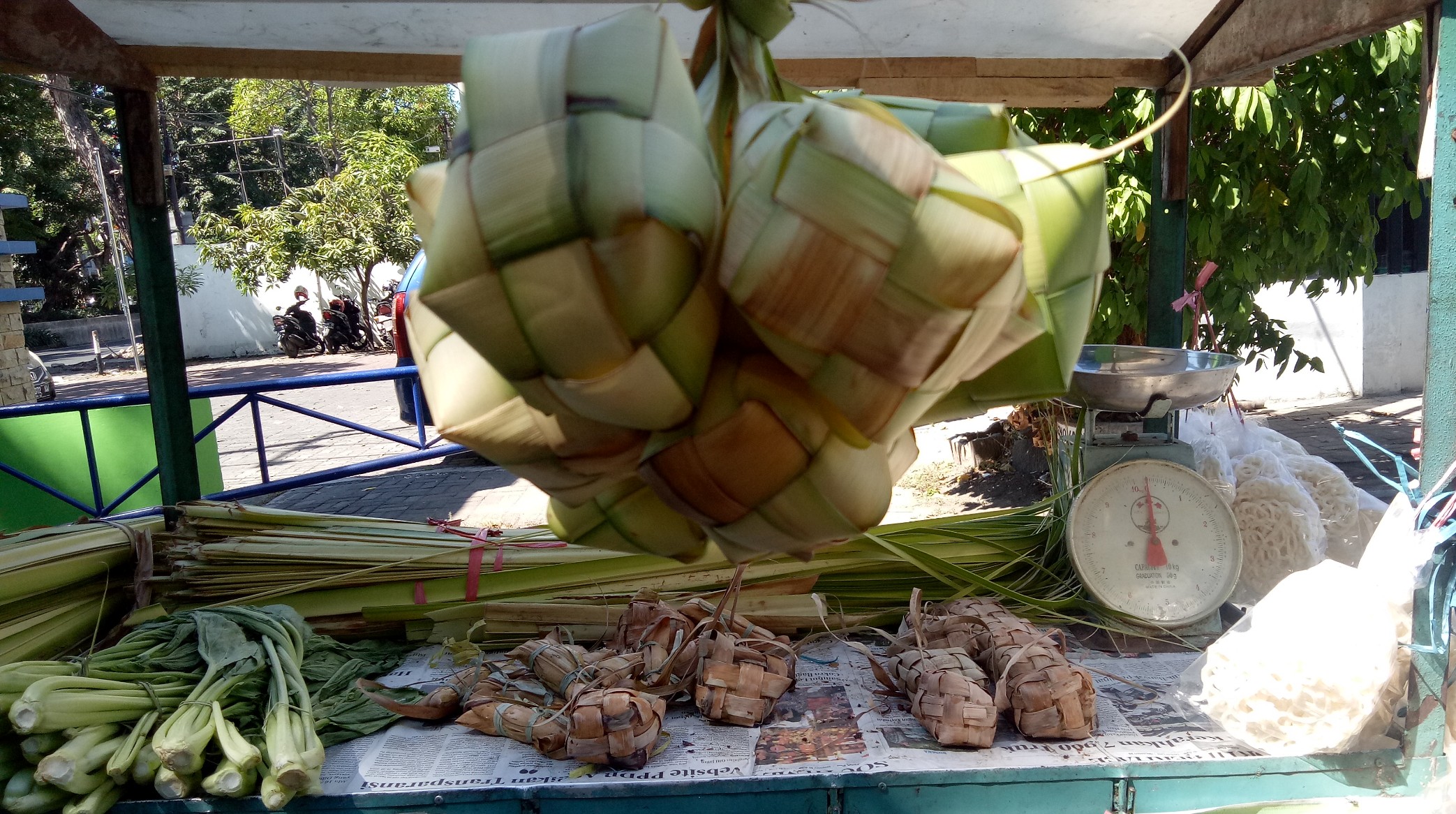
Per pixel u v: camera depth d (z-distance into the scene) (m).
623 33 0.59
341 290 18.02
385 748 1.84
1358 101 3.76
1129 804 1.68
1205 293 4.03
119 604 2.41
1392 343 7.29
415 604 2.42
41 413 3.71
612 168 0.54
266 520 2.59
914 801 1.66
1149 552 2.16
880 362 0.58
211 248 15.70
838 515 0.65
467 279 0.56
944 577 2.39
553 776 1.70
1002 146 0.79
